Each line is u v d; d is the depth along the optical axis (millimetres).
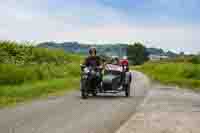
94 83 20656
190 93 24875
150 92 24562
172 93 24125
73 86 28078
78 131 9859
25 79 27359
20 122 11094
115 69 21281
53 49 45156
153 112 14219
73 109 14531
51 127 10320
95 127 10555
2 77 25094
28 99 18109
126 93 21125
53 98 18875
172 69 60094
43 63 35438
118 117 12695
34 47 37938
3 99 17609
